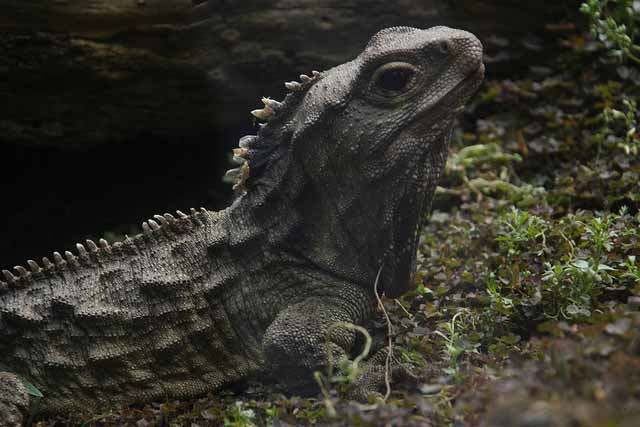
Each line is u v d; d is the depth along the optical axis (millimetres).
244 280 7184
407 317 7461
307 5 10328
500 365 6375
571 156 10219
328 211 6961
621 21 10930
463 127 11289
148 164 11289
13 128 10008
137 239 7371
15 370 7066
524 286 7480
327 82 6883
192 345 7137
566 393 4703
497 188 9992
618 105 10445
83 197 11227
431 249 8898
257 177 7219
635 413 4422
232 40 10219
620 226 7926
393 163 6629
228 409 6660
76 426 6957
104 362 7012
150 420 6809
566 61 11227
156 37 9930
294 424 6039
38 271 7297
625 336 5270
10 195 11016
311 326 6773
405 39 6730
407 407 5938
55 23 9555
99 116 10188
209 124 10734
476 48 6617
